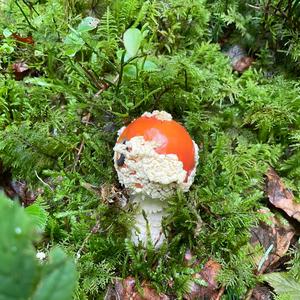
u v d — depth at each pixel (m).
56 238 0.20
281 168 0.22
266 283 0.19
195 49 0.24
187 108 0.22
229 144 0.22
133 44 0.18
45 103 0.22
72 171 0.21
